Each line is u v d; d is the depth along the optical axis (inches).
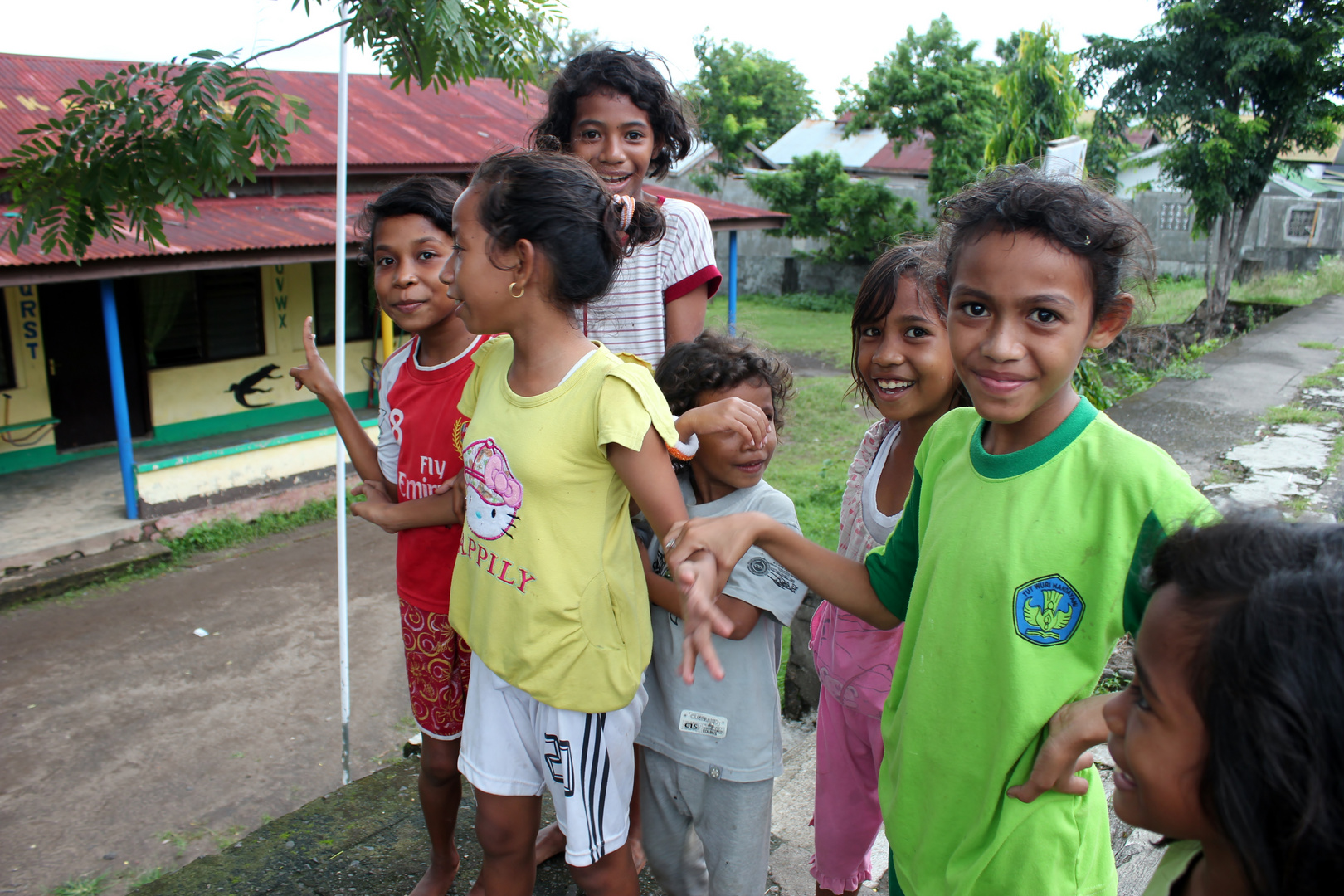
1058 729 43.2
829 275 880.3
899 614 57.3
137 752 201.8
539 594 58.6
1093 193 44.1
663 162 93.6
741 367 67.2
